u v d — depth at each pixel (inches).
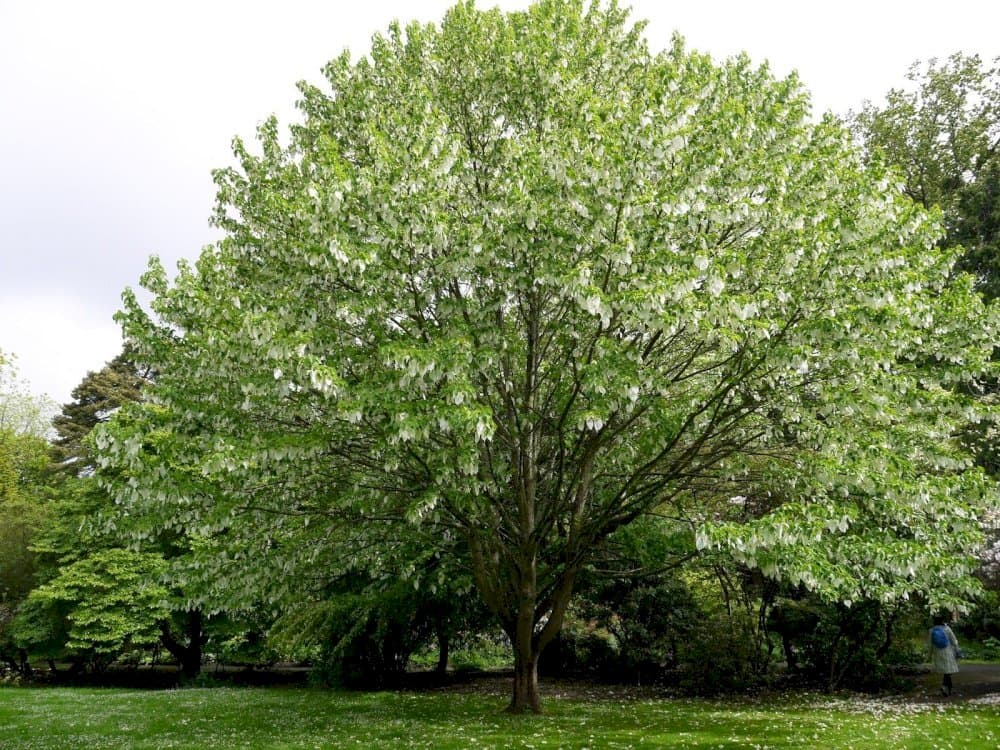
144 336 329.4
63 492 910.4
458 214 340.2
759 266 317.1
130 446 300.7
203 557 371.9
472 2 389.1
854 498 339.0
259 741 344.2
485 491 355.9
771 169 323.6
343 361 311.7
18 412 1384.1
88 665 860.6
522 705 416.8
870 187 319.0
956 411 322.0
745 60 375.9
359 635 597.9
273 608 655.1
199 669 810.8
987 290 699.4
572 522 378.9
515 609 455.5
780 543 281.9
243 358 294.5
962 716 390.3
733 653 531.8
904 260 307.4
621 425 350.6
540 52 352.8
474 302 331.6
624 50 395.5
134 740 362.9
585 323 321.1
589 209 300.0
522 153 324.5
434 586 501.0
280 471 329.1
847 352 287.7
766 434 354.6
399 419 265.9
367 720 406.6
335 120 378.6
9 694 612.1
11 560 860.0
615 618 633.0
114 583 739.4
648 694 535.2
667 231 296.0
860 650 543.8
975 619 676.1
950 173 824.9
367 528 398.0
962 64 840.3
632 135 301.3
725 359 320.8
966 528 304.5
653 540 463.5
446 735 344.8
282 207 311.1
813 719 385.7
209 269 348.8
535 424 364.8
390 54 382.6
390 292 312.0
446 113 372.8
